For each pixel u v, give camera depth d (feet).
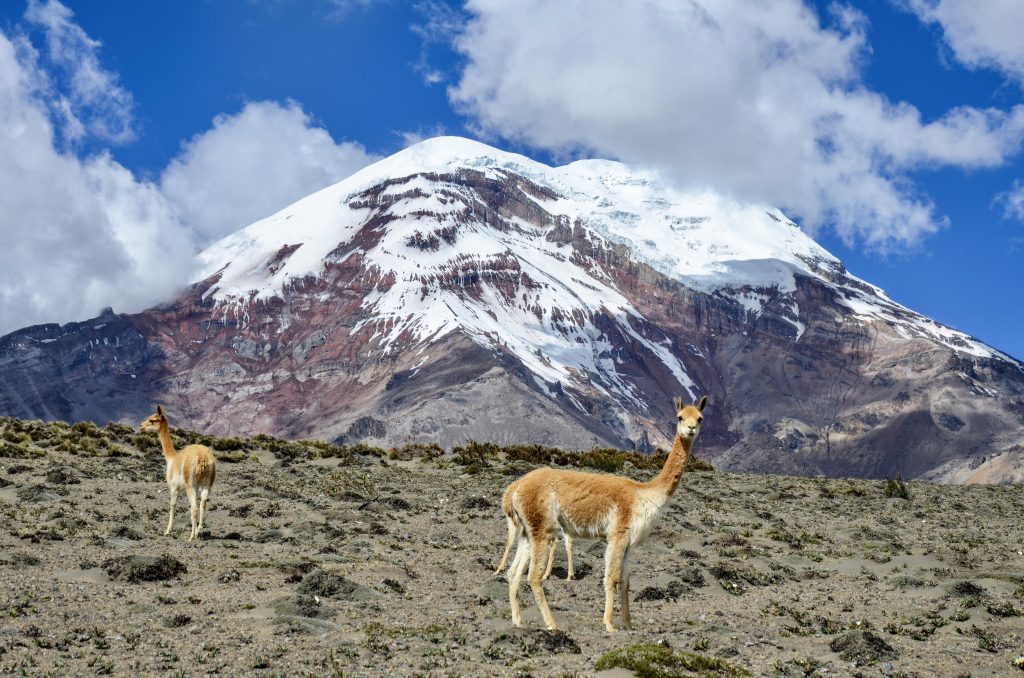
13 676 40.14
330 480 118.93
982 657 49.98
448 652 45.73
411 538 85.66
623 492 50.14
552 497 50.16
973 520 109.60
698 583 70.13
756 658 47.62
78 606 52.60
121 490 99.30
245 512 92.27
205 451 79.30
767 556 83.25
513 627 49.08
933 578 71.72
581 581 69.15
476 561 74.95
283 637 48.34
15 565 61.57
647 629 53.36
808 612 61.82
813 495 128.77
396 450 155.43
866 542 92.27
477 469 131.54
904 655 49.85
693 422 50.49
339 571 66.44
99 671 41.50
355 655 44.98
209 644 46.09
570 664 43.47
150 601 54.95
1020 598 63.41
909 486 144.05
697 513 106.93
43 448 123.03
